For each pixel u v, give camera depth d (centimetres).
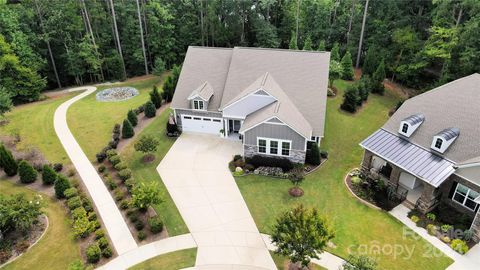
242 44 6047
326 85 3356
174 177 2994
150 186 2464
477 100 2538
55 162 3131
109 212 2553
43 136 3572
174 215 2562
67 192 2612
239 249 2278
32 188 2791
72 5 5075
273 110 3008
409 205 2611
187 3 5503
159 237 2362
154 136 3612
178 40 5941
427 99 2797
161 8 5391
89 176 2950
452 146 2467
